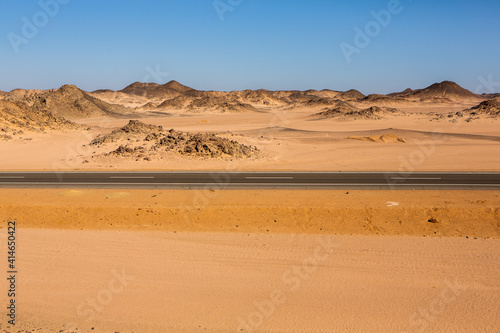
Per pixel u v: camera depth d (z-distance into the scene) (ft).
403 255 67.26
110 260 65.31
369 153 198.70
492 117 503.20
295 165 158.10
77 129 329.72
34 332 46.21
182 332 46.47
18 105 323.78
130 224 86.69
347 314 49.96
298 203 97.04
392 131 347.77
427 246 71.82
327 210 90.68
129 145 198.49
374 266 62.90
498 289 55.62
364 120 562.25
